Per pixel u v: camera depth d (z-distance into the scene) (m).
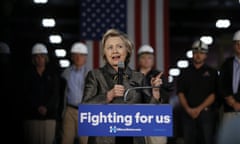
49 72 8.20
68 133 8.37
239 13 20.89
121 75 4.59
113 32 4.78
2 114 7.17
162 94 6.67
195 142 8.38
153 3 10.93
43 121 8.02
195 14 21.31
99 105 4.30
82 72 8.64
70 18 20.52
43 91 8.08
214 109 8.41
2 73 7.44
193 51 8.54
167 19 10.91
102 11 10.89
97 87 4.65
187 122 8.40
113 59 4.73
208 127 8.29
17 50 19.03
